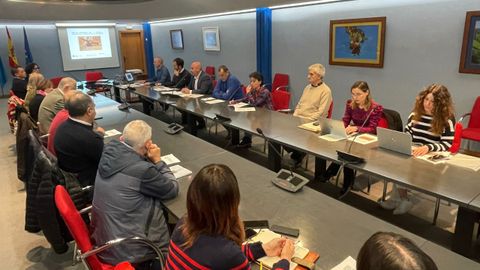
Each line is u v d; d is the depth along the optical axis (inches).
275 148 130.3
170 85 252.8
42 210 79.5
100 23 403.5
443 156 94.3
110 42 418.6
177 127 136.0
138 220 69.6
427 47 170.4
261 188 81.4
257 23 255.3
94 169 97.5
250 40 277.9
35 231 90.5
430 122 105.9
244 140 185.8
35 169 85.0
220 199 43.1
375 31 189.5
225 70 193.8
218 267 43.1
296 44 239.8
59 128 96.4
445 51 163.9
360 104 126.3
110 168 70.1
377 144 106.8
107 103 200.8
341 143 109.0
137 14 329.7
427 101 104.3
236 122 139.9
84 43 402.3
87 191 90.0
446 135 102.1
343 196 127.1
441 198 72.2
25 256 101.2
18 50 371.9
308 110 156.8
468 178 80.1
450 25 159.9
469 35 153.1
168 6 297.0
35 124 135.1
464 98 161.3
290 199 75.7
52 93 140.3
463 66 157.4
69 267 95.7
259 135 121.2
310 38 229.0
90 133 95.4
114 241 63.9
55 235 80.4
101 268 64.6
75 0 311.7
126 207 68.5
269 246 56.1
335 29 210.1
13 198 137.4
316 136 117.6
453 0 156.9
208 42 323.0
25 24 367.2
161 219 73.0
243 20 279.1
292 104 253.6
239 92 192.2
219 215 43.7
